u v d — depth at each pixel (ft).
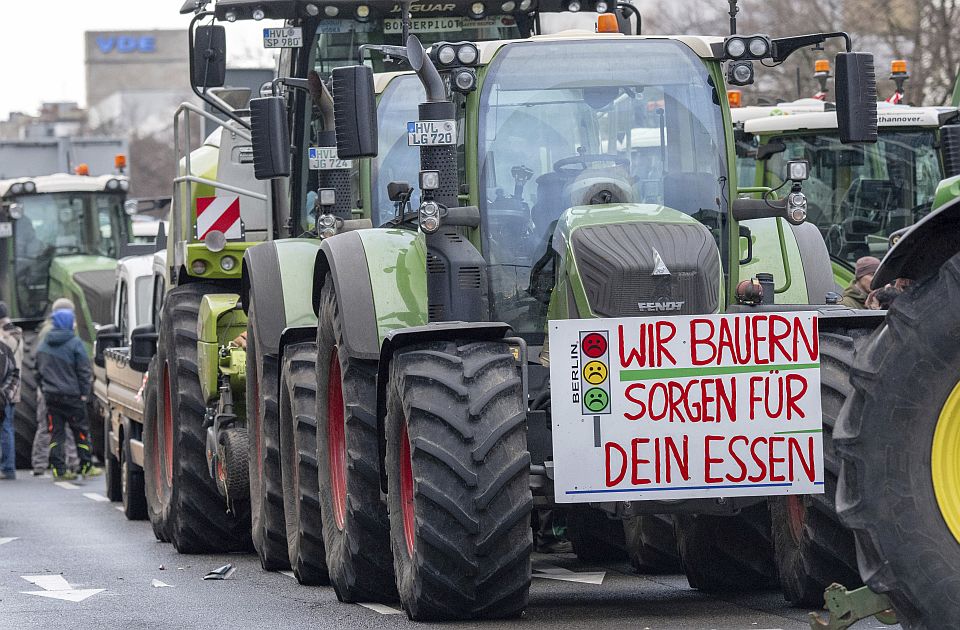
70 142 253.65
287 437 78.54
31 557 93.20
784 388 56.80
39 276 201.67
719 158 65.05
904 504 42.50
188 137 101.50
